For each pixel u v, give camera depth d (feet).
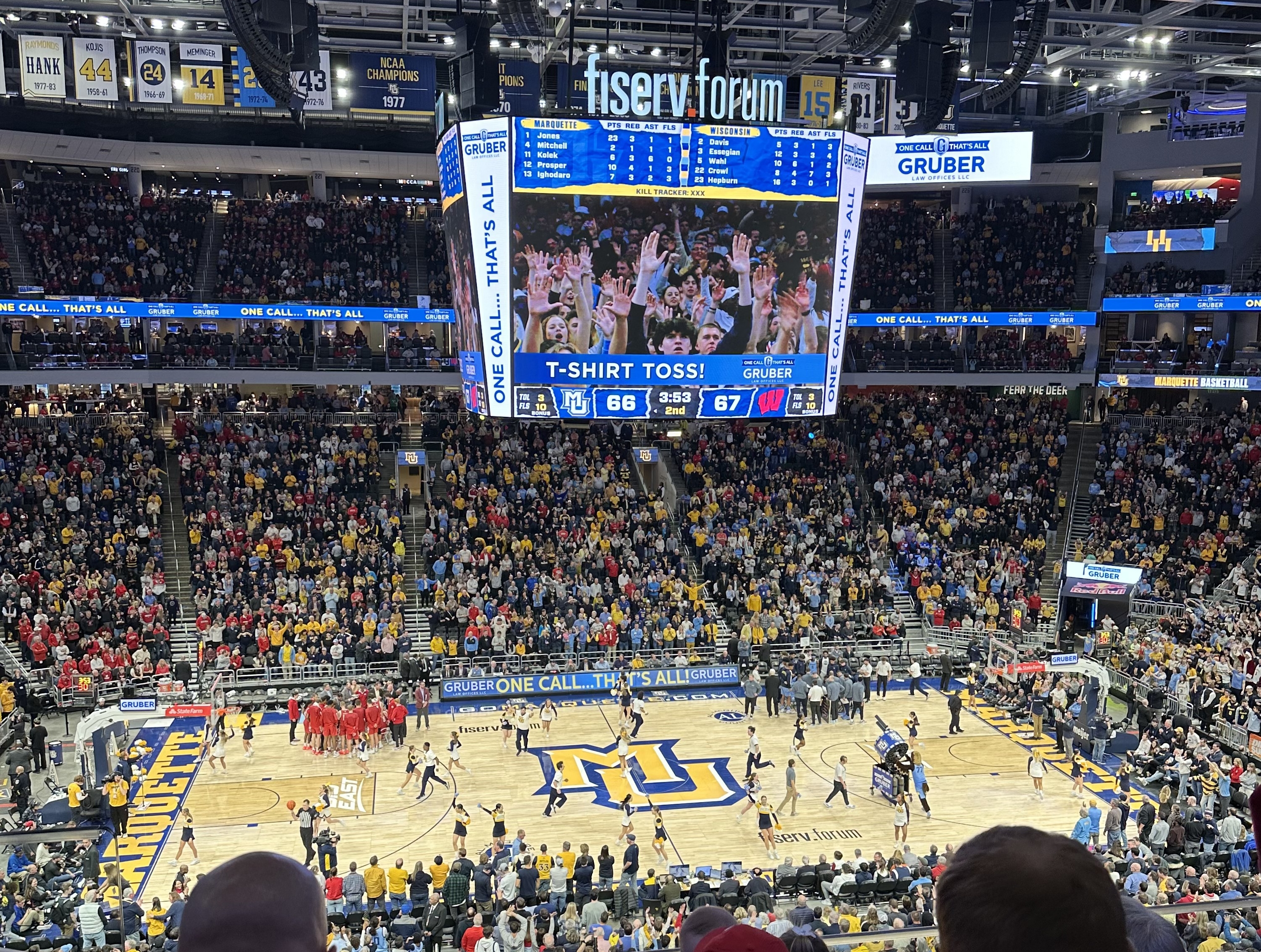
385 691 101.14
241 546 121.29
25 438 130.21
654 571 126.31
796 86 130.21
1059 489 146.41
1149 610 124.57
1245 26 105.19
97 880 49.70
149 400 144.97
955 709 103.86
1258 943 40.24
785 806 87.61
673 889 67.56
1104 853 67.67
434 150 148.66
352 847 79.77
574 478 141.59
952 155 117.70
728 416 88.48
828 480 145.89
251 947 4.34
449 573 125.29
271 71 69.92
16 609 108.58
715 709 110.83
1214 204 145.38
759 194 85.10
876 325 153.69
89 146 139.64
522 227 82.79
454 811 86.07
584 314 84.89
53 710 106.11
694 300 85.92
